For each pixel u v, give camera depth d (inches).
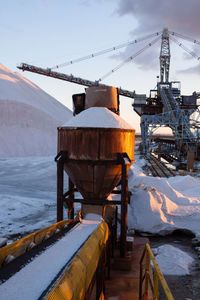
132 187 566.3
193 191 744.3
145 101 3174.2
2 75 6673.2
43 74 3186.5
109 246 279.9
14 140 4473.4
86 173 337.1
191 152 1608.0
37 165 1891.0
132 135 356.2
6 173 1557.6
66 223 266.4
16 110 5029.5
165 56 3651.6
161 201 530.3
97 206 353.7
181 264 349.1
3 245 181.3
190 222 497.7
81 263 150.9
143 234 488.7
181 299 269.4
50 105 6924.2
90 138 321.7
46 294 101.7
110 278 286.4
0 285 110.7
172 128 2440.9
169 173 1389.0
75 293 125.0
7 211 701.9
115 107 392.8
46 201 844.0
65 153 334.3
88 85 3366.1
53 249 168.2
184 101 3083.2
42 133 5024.6
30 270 129.6
